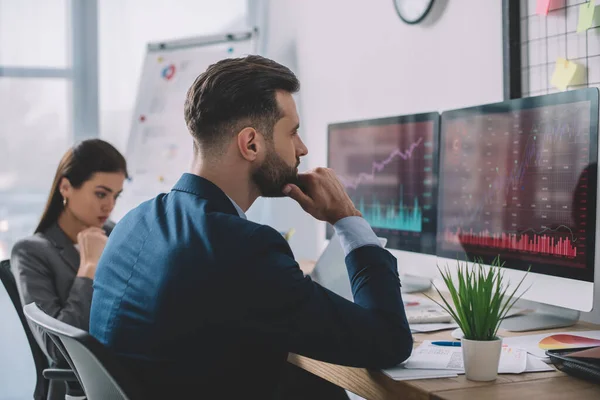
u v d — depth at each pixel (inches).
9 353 134.4
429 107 92.6
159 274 44.9
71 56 140.3
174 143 136.4
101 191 79.4
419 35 93.9
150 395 44.9
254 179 50.6
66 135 140.5
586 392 43.2
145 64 140.6
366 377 49.9
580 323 63.5
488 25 81.5
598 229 63.9
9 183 137.4
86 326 73.3
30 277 75.2
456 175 70.9
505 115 64.4
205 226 45.1
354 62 109.3
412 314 65.5
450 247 71.8
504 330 59.9
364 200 89.2
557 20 70.5
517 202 63.0
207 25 145.2
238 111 48.9
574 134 57.1
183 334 43.9
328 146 96.4
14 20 137.2
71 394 68.4
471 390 43.7
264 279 43.5
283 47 133.0
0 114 136.7
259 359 45.7
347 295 64.7
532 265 61.2
